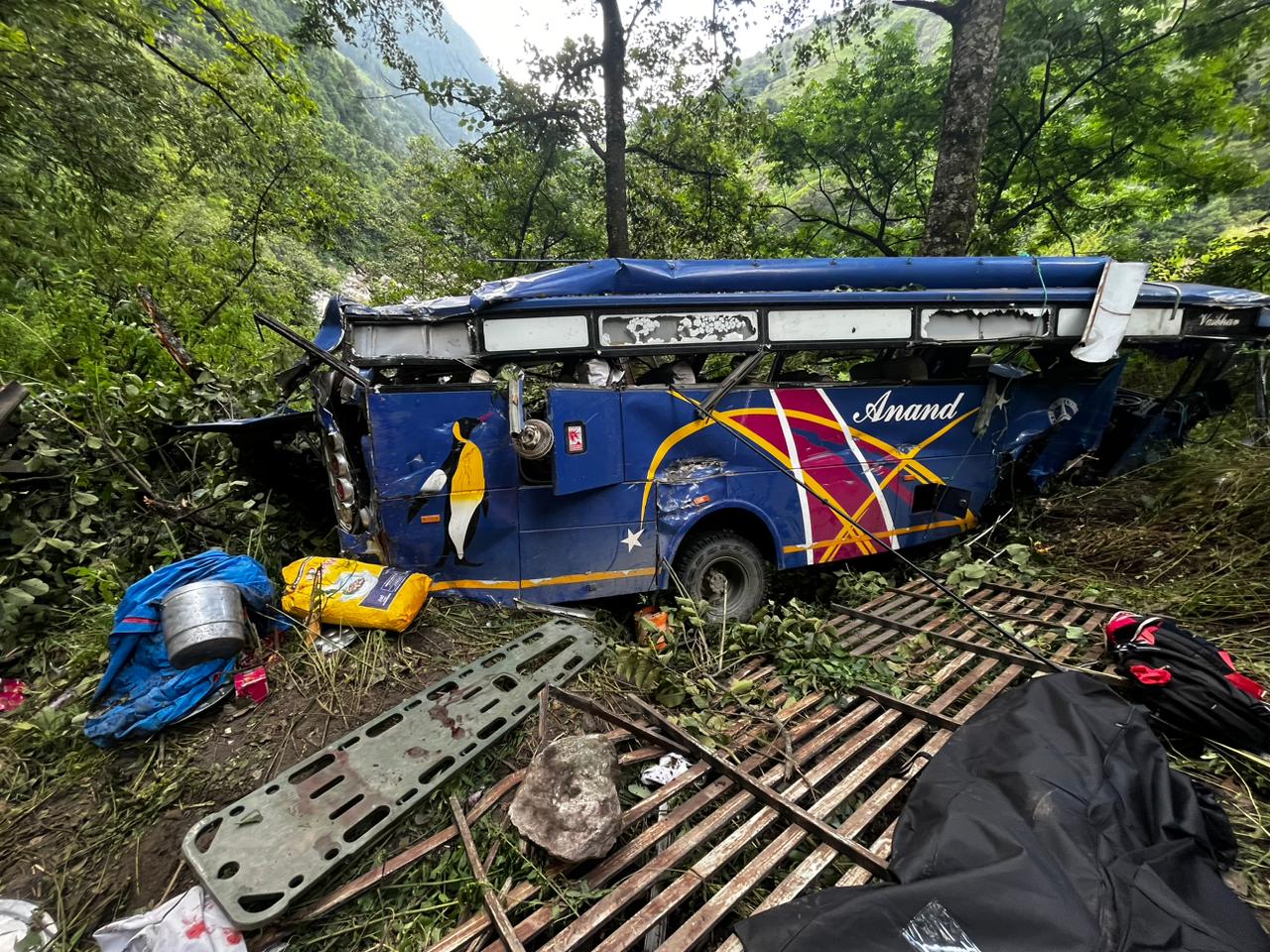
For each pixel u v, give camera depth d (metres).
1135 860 1.70
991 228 10.76
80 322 5.68
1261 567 3.82
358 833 2.18
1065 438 5.74
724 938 1.90
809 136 12.12
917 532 5.13
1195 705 2.49
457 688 2.90
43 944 1.79
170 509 3.76
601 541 3.92
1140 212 11.66
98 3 6.50
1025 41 9.17
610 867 2.00
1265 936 1.58
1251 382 6.12
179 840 2.13
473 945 1.80
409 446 3.43
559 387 3.51
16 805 2.28
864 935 1.55
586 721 2.83
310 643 3.06
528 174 11.66
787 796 2.32
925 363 5.06
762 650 3.63
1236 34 8.75
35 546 3.33
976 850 1.78
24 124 6.17
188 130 9.69
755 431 4.28
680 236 12.16
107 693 2.66
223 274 12.16
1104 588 4.13
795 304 3.92
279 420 4.13
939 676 3.18
